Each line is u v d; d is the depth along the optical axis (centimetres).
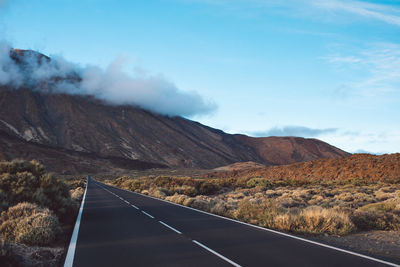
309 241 908
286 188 3834
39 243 857
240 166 17500
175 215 1534
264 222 1234
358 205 1864
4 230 916
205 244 873
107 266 668
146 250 809
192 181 3897
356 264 664
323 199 2262
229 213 1543
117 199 2658
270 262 686
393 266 647
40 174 1614
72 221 1372
